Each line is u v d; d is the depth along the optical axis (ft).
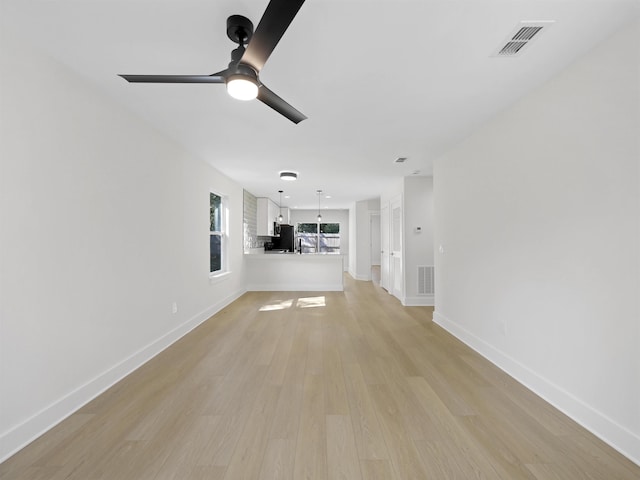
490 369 9.05
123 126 8.55
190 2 4.79
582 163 6.31
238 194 20.17
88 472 5.05
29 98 5.86
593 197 6.07
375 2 4.77
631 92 5.33
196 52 6.10
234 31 5.16
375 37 5.61
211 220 17.26
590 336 6.17
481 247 10.20
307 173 16.69
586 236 6.24
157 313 10.36
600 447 5.66
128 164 8.79
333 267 23.21
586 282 6.25
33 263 5.93
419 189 17.87
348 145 11.80
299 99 8.04
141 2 4.78
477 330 10.52
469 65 6.56
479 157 10.23
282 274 23.20
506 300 8.88
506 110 8.75
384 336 12.18
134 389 7.83
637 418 5.30
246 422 6.43
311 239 37.86
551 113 7.12
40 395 6.05
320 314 15.74
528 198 7.92
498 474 5.02
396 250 20.35
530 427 6.27
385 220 22.95
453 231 12.25
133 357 8.98
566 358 6.77
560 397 6.90
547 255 7.30
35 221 5.98
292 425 6.33
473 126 10.02
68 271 6.74
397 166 15.08
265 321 14.34
